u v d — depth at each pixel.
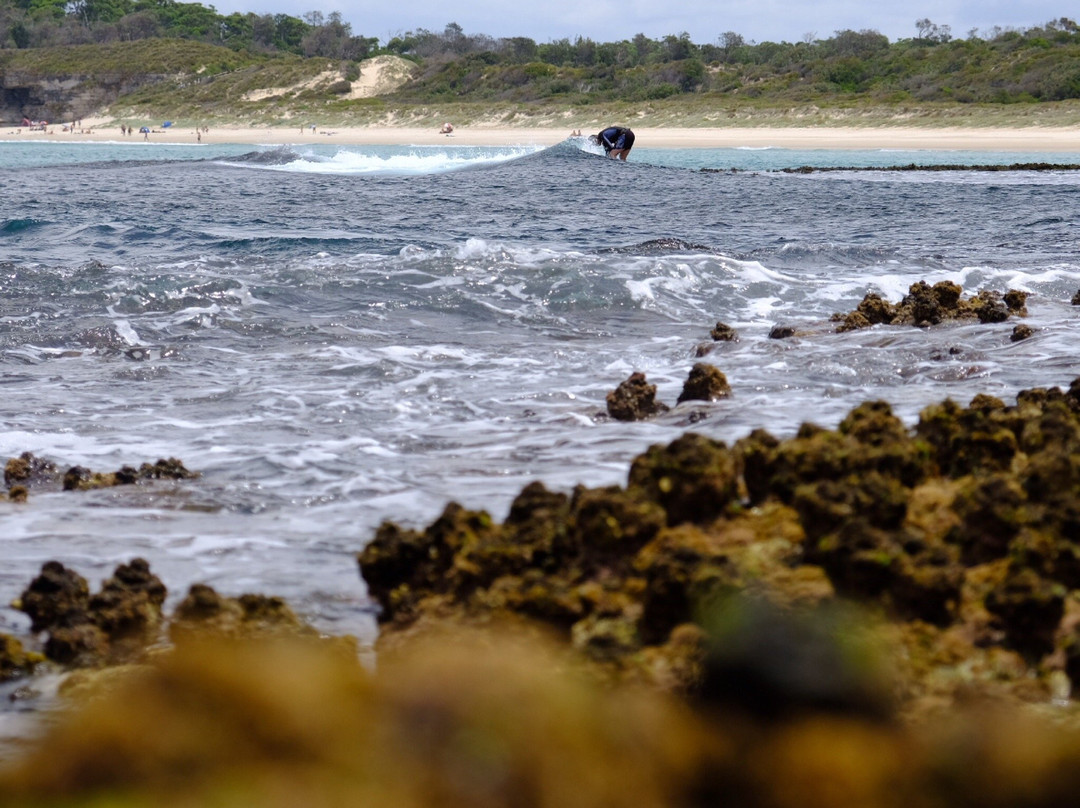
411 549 13.91
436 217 107.62
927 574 10.55
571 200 133.88
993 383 33.41
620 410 29.55
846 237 88.25
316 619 14.52
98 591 16.39
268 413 31.75
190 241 81.44
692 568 9.71
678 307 53.78
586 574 12.76
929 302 45.72
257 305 52.19
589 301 53.97
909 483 15.09
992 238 86.31
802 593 7.91
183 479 23.72
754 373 36.53
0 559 17.92
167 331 46.56
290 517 20.42
